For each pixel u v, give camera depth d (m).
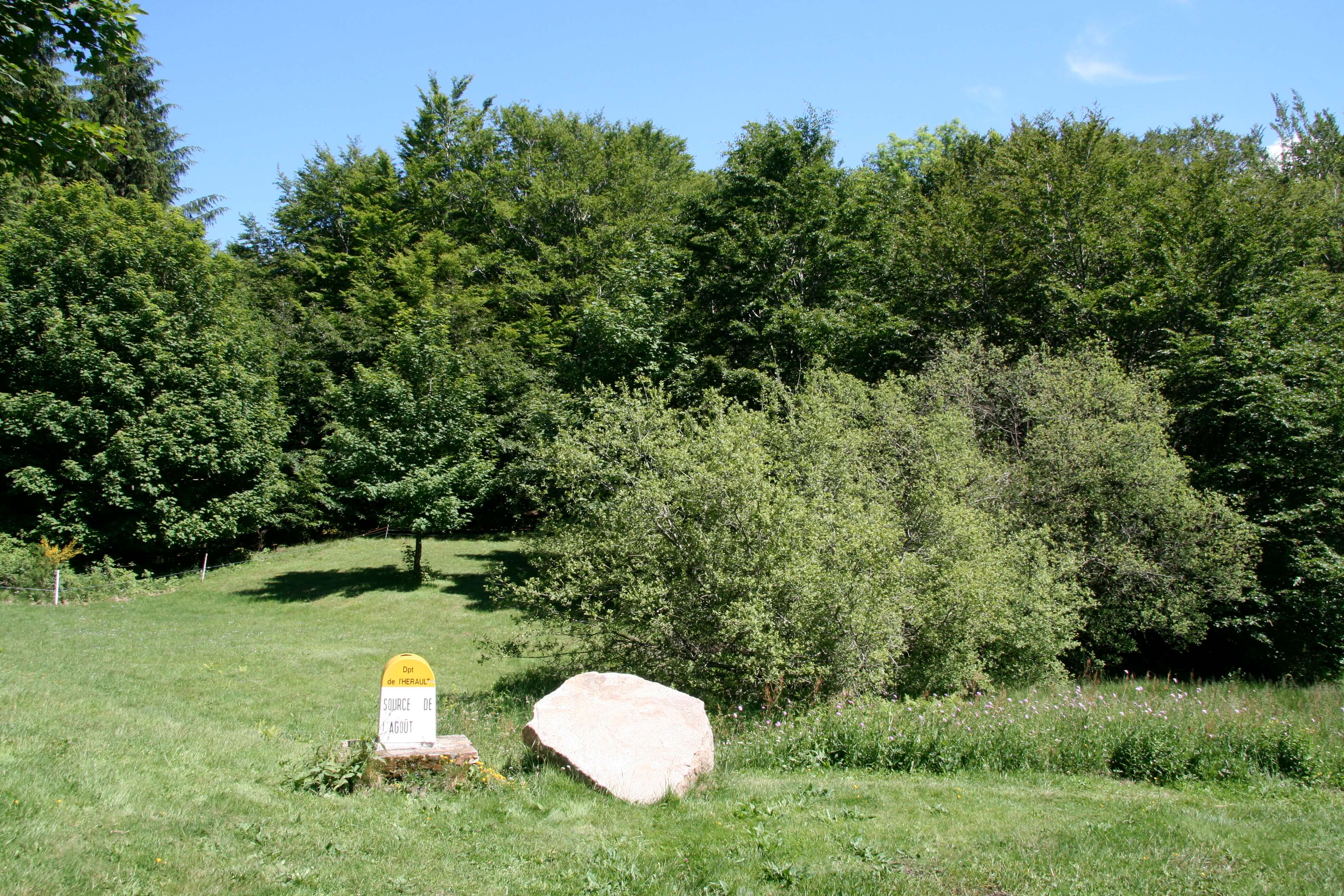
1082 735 8.73
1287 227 20.33
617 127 43.19
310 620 22.39
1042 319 21.66
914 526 12.84
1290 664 17.97
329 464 26.94
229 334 29.81
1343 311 18.97
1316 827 6.52
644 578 11.12
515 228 37.31
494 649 12.91
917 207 27.42
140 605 23.55
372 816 6.03
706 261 25.91
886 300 24.47
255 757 7.73
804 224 23.89
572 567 11.68
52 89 25.39
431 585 26.42
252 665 15.40
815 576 10.02
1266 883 5.21
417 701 7.23
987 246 22.39
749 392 22.47
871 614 10.22
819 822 6.30
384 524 37.06
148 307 26.95
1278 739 8.59
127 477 26.22
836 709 9.35
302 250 40.84
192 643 17.73
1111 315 19.44
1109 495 15.70
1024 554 13.44
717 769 7.78
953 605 11.33
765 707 10.13
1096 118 23.52
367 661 16.55
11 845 4.71
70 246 27.62
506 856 5.40
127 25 7.54
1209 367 18.02
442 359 26.30
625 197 36.53
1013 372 17.58
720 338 24.41
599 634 11.66
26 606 22.42
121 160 34.97
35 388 27.16
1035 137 24.89
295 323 36.72
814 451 13.14
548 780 6.95
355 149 42.88
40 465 26.72
